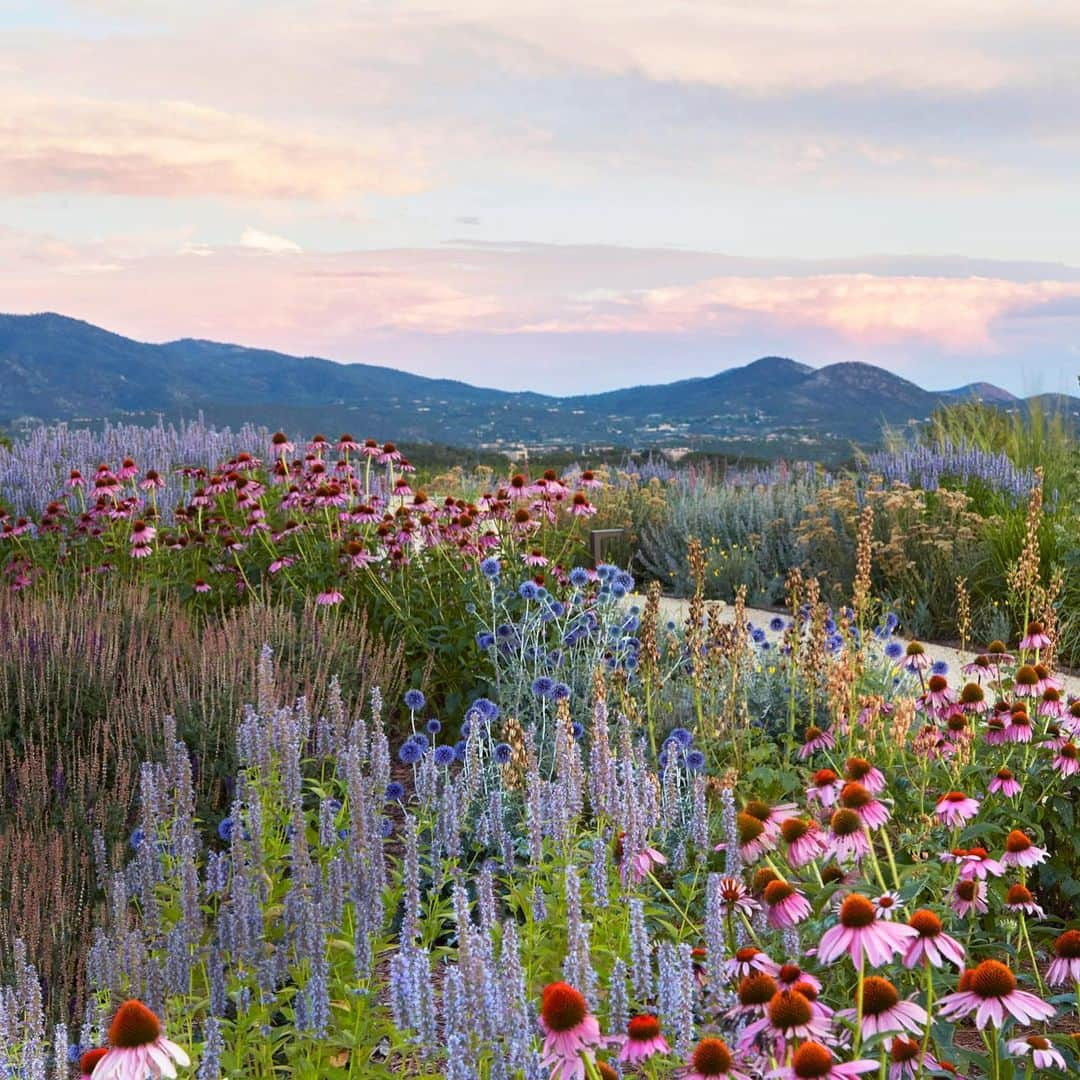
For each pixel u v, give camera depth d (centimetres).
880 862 460
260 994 353
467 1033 281
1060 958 336
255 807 416
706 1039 263
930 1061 301
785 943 346
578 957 312
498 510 892
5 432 1370
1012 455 1641
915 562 1220
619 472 1752
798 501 1488
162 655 736
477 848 514
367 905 374
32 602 858
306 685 687
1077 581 1082
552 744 664
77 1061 363
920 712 563
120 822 554
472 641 795
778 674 762
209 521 1012
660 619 903
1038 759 510
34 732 665
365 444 1012
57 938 456
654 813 436
